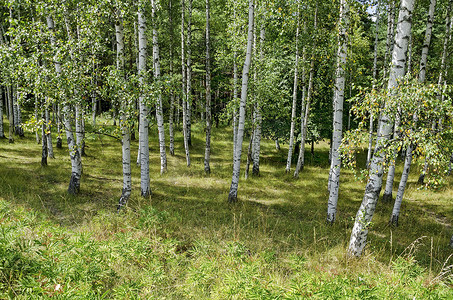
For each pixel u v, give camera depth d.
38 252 3.97
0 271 3.60
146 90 7.56
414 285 3.84
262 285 3.94
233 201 10.52
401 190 9.37
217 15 17.55
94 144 18.25
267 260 4.95
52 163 13.38
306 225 8.79
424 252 7.32
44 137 12.64
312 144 20.12
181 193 11.27
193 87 19.83
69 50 8.23
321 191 13.21
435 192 13.42
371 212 6.10
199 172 14.95
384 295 3.49
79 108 8.33
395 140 5.30
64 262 3.84
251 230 7.71
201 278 4.22
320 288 3.54
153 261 4.74
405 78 5.11
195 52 20.16
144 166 10.12
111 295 3.86
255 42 13.77
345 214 10.29
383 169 5.94
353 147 5.73
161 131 13.97
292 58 16.67
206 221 8.17
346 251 6.50
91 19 8.05
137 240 5.05
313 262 5.71
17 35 7.89
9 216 5.55
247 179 14.32
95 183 11.27
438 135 4.91
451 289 3.89
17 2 8.10
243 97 10.20
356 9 8.27
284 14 9.93
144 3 8.32
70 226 7.11
